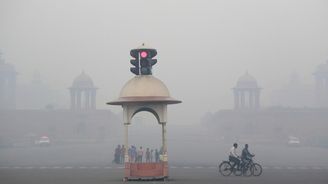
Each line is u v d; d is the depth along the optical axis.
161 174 33.00
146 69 32.72
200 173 42.75
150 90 31.86
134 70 32.84
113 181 33.00
